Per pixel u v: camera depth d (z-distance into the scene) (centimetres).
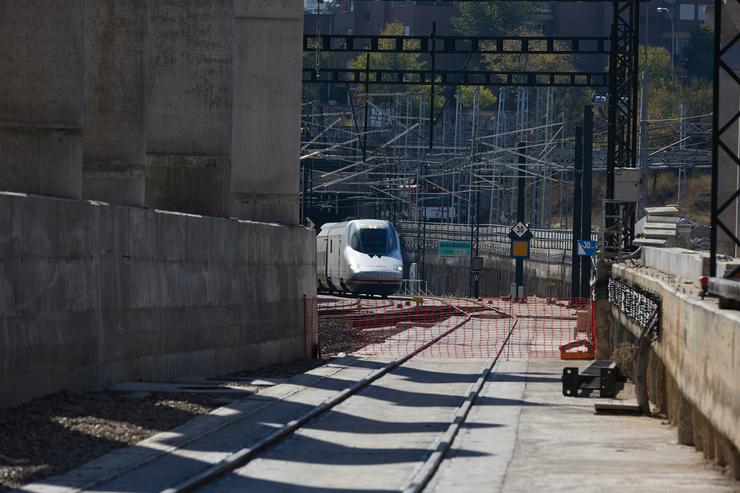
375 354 9025
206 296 6719
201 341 6600
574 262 17588
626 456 4147
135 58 6606
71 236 5066
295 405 5356
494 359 8600
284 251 8212
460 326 12762
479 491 3412
